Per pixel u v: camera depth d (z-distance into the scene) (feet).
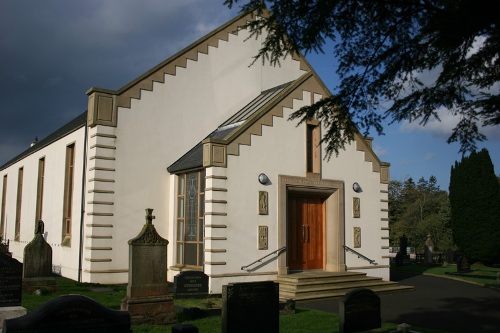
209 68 69.10
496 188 102.06
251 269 54.54
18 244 95.96
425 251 112.06
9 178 110.63
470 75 20.70
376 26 21.81
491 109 19.33
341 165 65.26
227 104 70.54
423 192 262.26
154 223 61.16
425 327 38.81
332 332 34.53
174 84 65.00
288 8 20.71
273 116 58.85
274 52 23.25
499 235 100.32
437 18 18.53
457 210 105.19
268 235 56.49
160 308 37.04
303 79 62.34
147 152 61.31
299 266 61.26
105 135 57.93
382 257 67.62
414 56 21.34
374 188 68.59
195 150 64.13
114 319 22.27
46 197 79.10
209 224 52.49
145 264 37.35
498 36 18.47
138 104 61.21
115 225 57.47
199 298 46.93
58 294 46.50
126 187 58.90
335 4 20.04
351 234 64.75
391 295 57.82
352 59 22.81
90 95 59.06
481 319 42.29
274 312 31.32
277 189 58.18
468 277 77.36
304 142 61.62
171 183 62.80
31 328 20.21
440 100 21.65
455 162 107.14
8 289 34.83
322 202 64.90
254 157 56.59
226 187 53.83
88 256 55.98
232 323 29.32
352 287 56.85
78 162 63.82
